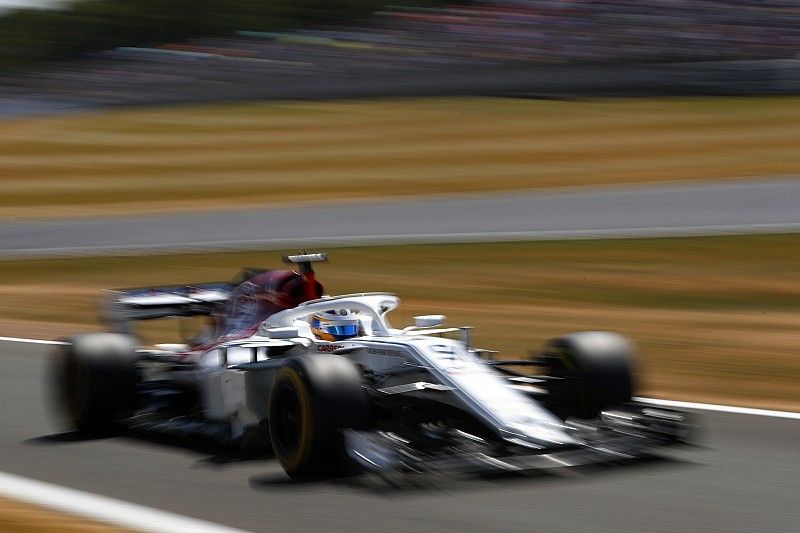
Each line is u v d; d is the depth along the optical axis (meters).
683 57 136.50
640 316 47.97
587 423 23.92
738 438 26.09
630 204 76.62
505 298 53.72
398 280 59.09
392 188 89.75
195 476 22.52
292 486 21.20
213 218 81.31
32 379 36.22
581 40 156.38
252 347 24.25
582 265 59.88
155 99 164.38
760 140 100.75
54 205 91.69
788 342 41.31
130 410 27.45
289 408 22.00
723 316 47.12
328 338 25.47
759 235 63.88
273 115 139.88
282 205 85.00
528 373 37.09
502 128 117.50
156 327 50.25
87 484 22.25
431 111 133.25
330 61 173.62
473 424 21.86
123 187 97.88
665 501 20.12
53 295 59.62
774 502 20.28
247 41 191.62
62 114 159.88
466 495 20.25
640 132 109.38
